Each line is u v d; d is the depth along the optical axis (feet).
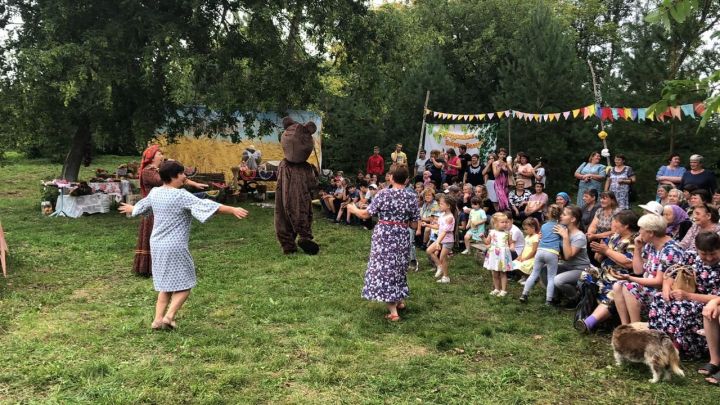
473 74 86.43
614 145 51.37
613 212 25.03
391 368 15.85
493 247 23.94
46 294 22.75
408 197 20.49
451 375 15.56
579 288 21.11
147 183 25.68
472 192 36.11
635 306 18.22
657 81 46.70
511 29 86.74
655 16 10.74
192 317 19.95
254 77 48.65
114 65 41.60
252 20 45.96
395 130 67.15
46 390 14.16
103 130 48.21
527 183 38.52
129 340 17.60
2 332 18.28
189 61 40.45
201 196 42.65
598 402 14.19
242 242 35.19
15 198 55.57
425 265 30.12
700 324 16.74
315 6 46.42
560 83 55.01
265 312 20.75
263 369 15.61
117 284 24.72
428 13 88.02
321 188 47.34
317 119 60.18
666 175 34.35
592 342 18.45
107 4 43.42
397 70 61.31
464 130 50.65
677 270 16.62
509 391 14.62
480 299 23.59
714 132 47.21
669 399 14.34
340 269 27.99
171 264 18.10
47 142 49.16
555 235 22.63
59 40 42.01
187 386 14.42
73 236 35.45
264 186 55.57
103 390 14.02
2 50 43.39
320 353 16.89
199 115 53.21
